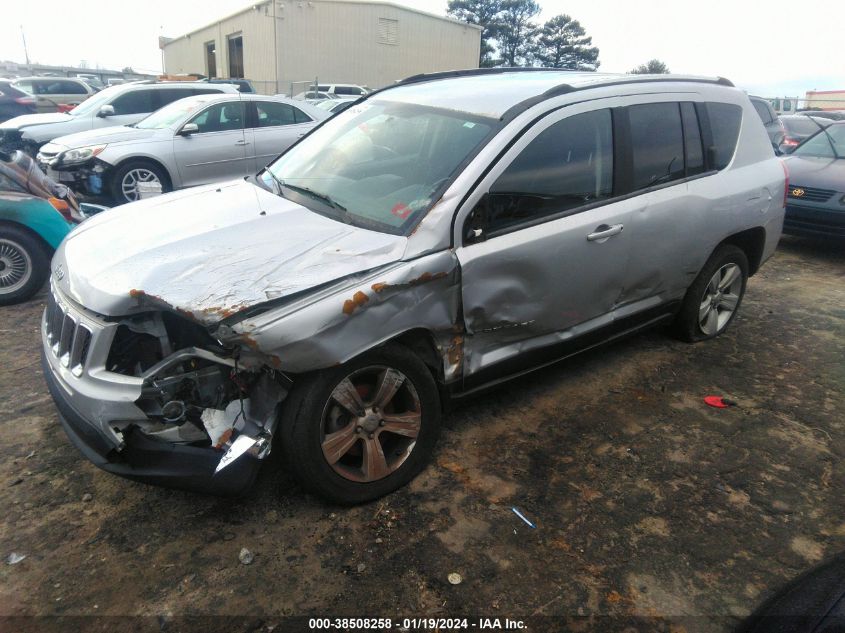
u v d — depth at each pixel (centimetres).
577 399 384
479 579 244
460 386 308
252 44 2748
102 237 293
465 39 3106
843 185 689
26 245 523
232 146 914
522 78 376
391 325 260
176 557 249
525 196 305
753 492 302
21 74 4084
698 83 416
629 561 256
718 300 464
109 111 1117
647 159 369
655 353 452
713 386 406
